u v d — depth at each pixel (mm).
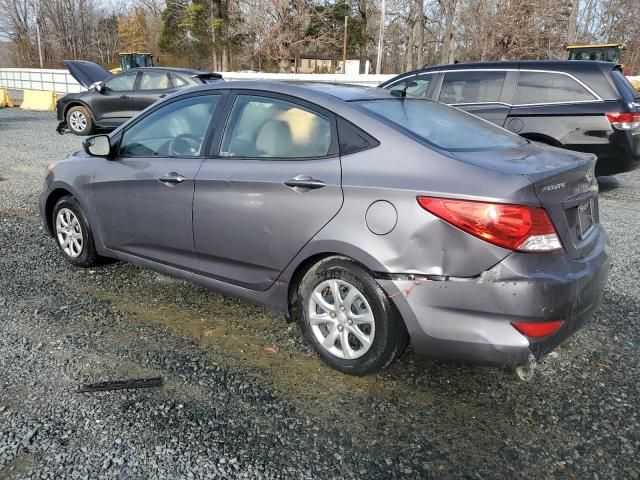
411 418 2746
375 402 2871
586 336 3648
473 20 34812
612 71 7086
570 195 2805
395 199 2750
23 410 2721
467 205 2586
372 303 2861
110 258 4727
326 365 3201
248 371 3143
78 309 3904
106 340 3461
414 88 8336
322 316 3133
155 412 2730
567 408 2852
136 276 4559
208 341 3488
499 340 2586
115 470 2328
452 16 36062
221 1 40250
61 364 3156
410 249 2707
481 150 3031
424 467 2408
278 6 33812
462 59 37031
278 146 3305
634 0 37031
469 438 2607
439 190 2658
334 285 3033
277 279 3270
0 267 4691
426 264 2682
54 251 5145
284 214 3125
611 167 7098
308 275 3145
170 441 2520
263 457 2438
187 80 12844
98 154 4117
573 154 3184
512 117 7406
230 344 3457
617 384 3080
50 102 20812
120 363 3188
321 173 3029
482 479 2348
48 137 13258
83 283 4383
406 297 2732
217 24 39594
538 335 2582
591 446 2564
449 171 2717
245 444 2518
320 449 2502
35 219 6211
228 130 3568
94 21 66438
